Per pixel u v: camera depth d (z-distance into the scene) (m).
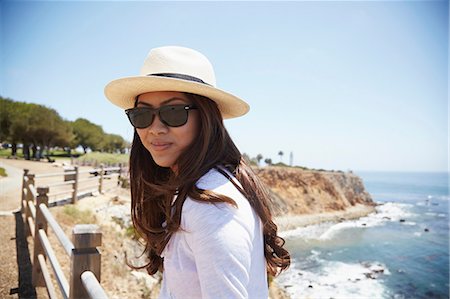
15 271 4.67
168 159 1.14
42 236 3.87
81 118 72.88
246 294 0.81
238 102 1.25
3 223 7.18
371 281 16.11
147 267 1.36
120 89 1.34
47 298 4.01
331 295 13.41
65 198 9.96
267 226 1.03
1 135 43.44
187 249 0.91
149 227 1.14
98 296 1.42
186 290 0.92
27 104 45.84
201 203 0.86
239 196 0.93
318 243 25.56
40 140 46.00
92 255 1.85
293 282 14.50
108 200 11.24
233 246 0.81
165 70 1.18
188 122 1.12
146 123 1.15
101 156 35.06
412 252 24.02
